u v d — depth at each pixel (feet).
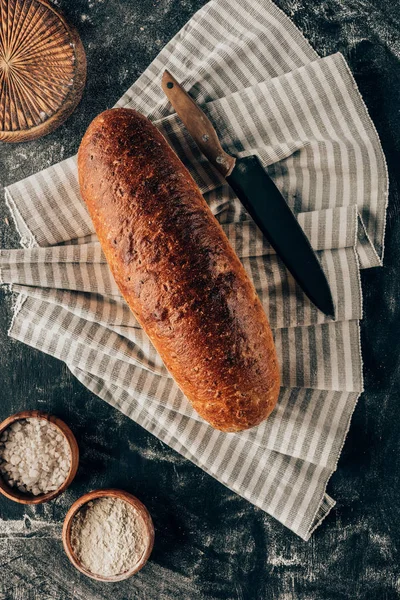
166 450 2.76
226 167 2.42
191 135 2.42
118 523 2.64
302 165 2.56
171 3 2.67
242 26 2.58
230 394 2.18
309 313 2.51
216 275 2.14
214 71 2.54
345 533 2.72
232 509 2.74
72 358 2.56
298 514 2.60
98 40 2.69
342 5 2.64
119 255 2.18
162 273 2.13
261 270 2.53
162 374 2.50
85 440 2.77
